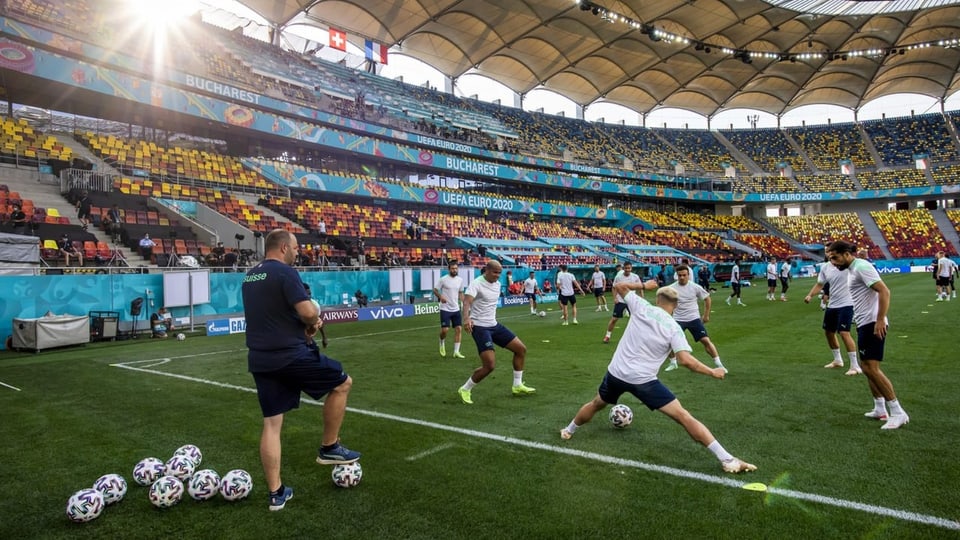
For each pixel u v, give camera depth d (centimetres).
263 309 387
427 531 343
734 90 6162
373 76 4644
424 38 4556
